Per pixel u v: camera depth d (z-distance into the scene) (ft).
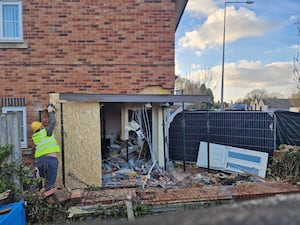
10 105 26.35
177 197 17.46
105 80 27.32
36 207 15.55
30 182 16.72
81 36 27.02
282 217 3.05
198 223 3.11
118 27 27.35
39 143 21.40
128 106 30.17
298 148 24.81
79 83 27.07
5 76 26.43
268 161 28.63
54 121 22.24
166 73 27.84
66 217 15.75
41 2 26.61
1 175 15.99
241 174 27.58
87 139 24.64
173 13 27.73
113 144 33.30
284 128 29.30
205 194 18.02
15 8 26.61
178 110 35.29
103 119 32.48
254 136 30.22
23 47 26.43
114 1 27.27
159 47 27.73
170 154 35.01
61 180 24.22
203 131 33.37
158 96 25.32
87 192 18.71
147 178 24.86
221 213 3.28
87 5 27.04
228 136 32.04
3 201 14.24
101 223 3.71
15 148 16.62
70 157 24.45
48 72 26.73
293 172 24.31
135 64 27.58
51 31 26.73
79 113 24.68
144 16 27.55
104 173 27.12
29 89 26.55
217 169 30.50
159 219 3.38
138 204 16.51
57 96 26.66
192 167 32.22
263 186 19.94
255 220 3.03
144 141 30.91
